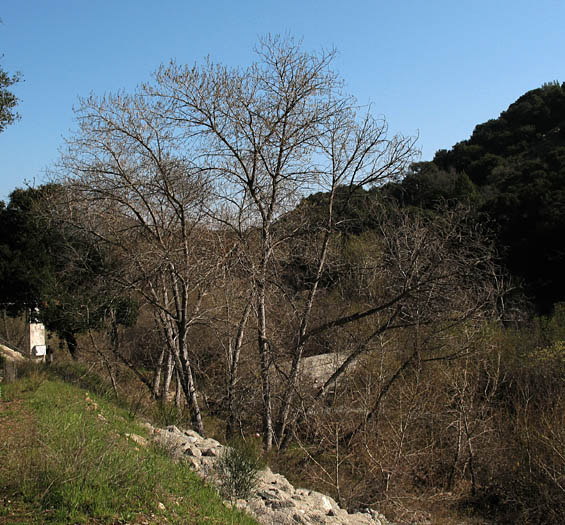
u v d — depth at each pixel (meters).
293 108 13.75
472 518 11.87
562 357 15.23
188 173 13.48
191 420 13.26
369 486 11.44
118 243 14.74
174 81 13.21
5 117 13.09
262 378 13.25
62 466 5.48
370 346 13.86
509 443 14.15
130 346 19.41
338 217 14.16
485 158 42.72
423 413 12.75
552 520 11.59
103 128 13.63
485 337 14.65
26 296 18.23
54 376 14.10
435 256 12.35
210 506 6.07
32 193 18.72
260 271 13.15
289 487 8.88
